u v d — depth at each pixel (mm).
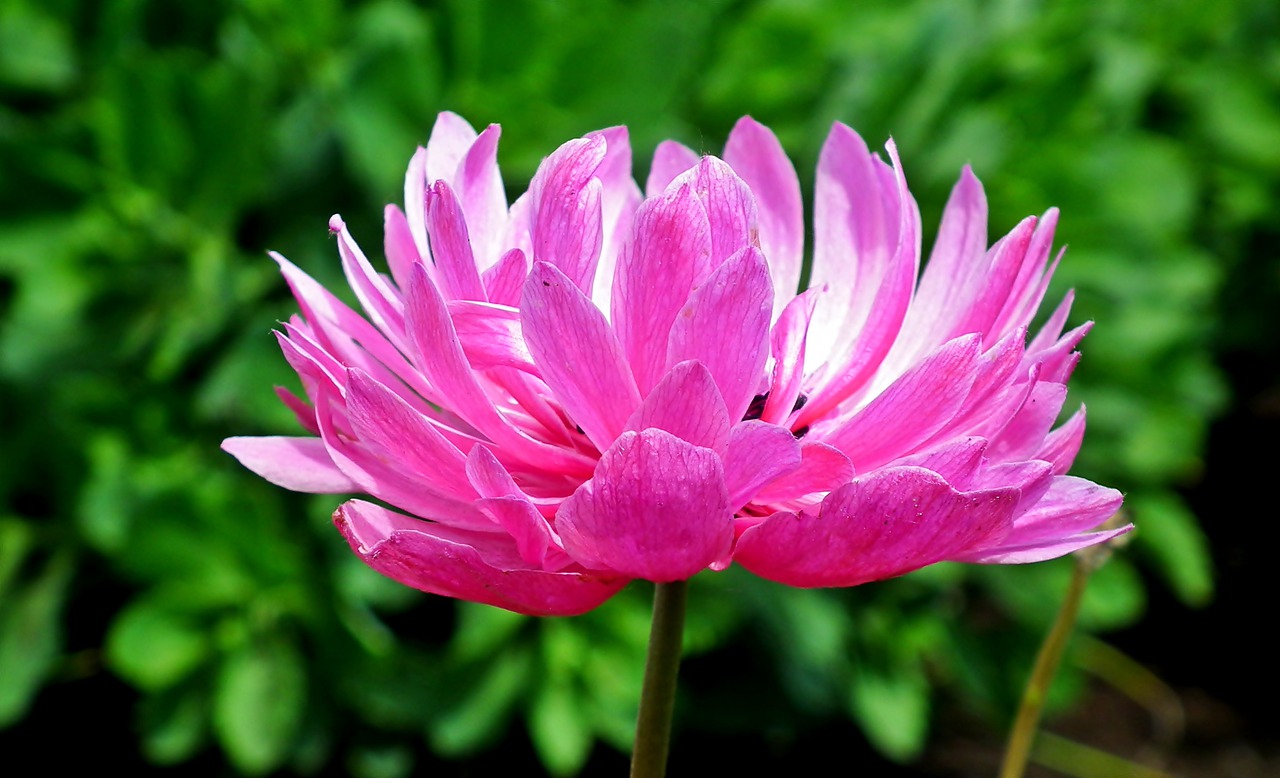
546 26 515
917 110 569
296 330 278
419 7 559
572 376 266
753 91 564
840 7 581
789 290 297
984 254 280
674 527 262
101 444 532
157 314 533
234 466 552
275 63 553
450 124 291
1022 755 330
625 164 297
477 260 281
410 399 285
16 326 545
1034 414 279
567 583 268
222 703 531
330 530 528
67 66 551
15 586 567
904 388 268
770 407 278
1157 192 609
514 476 280
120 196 526
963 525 264
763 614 565
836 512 263
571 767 525
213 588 533
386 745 580
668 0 535
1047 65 582
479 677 550
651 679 280
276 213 561
